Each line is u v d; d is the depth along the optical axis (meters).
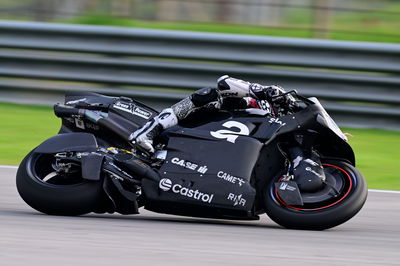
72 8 48.12
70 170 20.36
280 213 19.17
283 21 49.59
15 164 29.80
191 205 19.62
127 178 20.09
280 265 14.66
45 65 38.31
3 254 14.69
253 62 36.88
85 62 37.81
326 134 19.69
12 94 38.91
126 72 37.53
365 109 36.12
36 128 35.69
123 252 15.33
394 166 31.69
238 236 17.98
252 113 20.42
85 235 17.17
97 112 21.38
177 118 20.48
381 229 20.47
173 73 37.19
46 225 18.45
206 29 54.03
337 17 55.53
